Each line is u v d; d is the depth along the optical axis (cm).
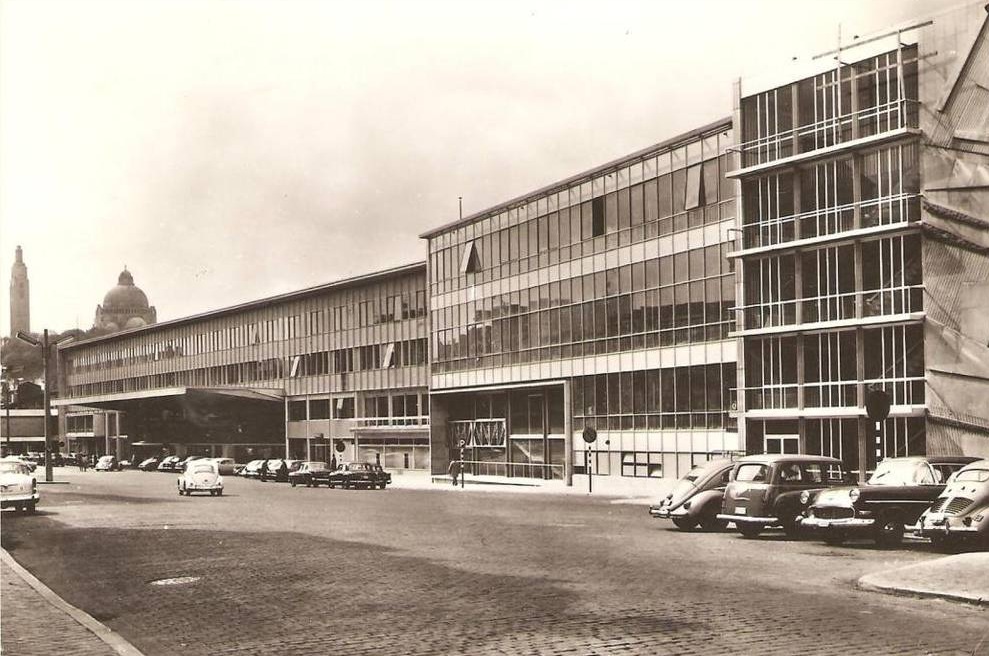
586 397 4938
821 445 3584
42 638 958
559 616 1042
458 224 6081
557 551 1725
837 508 1798
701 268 4191
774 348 3778
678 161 4334
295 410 8319
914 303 3266
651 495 3881
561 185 5109
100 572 1552
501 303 5678
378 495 4203
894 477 1823
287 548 1836
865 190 3447
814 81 3641
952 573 1249
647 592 1209
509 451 5638
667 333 4384
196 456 9200
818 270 3609
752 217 3891
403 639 939
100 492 4644
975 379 3044
